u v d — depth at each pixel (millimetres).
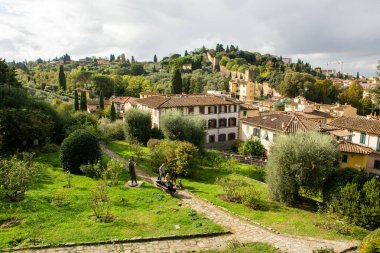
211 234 15031
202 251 13273
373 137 39844
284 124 42219
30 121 29297
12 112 28984
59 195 18047
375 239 11836
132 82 130250
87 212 16391
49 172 23625
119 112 89250
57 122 35688
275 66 178500
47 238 13266
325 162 20188
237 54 191875
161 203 18938
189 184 24750
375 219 16828
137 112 40906
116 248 13047
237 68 161875
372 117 57406
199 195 21531
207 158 35094
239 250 13273
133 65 170125
